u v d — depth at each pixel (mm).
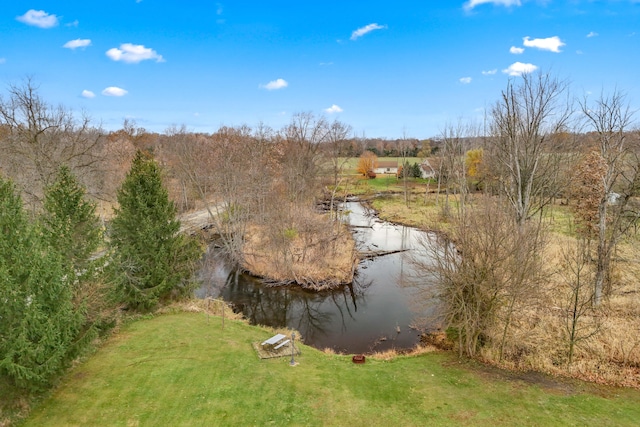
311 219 33156
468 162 61219
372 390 13969
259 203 33656
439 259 17031
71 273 14383
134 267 19484
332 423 11945
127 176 20562
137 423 11414
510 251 14930
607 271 20203
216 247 36781
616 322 17719
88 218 16250
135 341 17062
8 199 11680
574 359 15641
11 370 10211
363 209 60562
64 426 11039
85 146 33000
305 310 24844
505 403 13023
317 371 15391
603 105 20312
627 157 22625
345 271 30172
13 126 27516
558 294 20578
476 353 16922
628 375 14547
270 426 11695
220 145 45156
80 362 14781
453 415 12391
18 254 11055
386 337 20641
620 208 19750
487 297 15883
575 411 12469
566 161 28422
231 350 16656
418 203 60875
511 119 22938
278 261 29562
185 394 13055
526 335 16688
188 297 23250
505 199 25016
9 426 10727
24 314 10664
